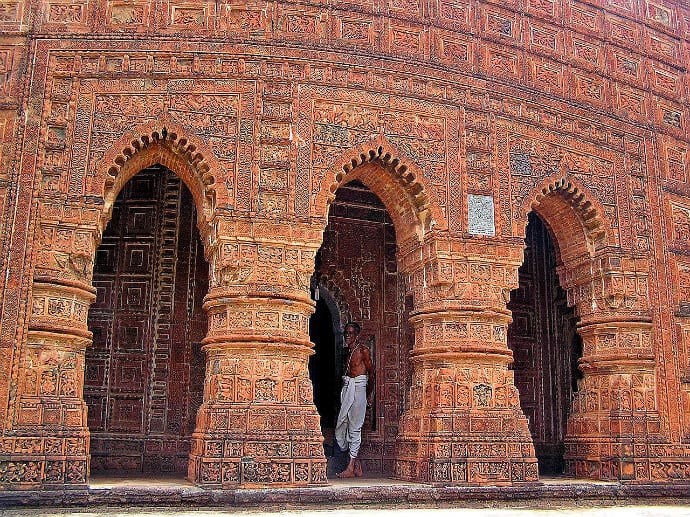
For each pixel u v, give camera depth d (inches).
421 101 376.2
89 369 398.0
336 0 374.6
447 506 320.8
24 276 308.3
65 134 329.7
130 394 398.9
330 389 472.4
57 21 346.0
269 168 342.3
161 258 418.0
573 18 438.3
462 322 356.8
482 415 345.1
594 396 405.7
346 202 458.9
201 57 349.1
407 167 364.2
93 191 326.3
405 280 457.7
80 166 327.6
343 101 361.7
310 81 358.0
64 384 305.1
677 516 320.8
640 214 426.9
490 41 403.9
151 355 405.4
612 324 402.9
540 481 360.8
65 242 317.7
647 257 418.9
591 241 417.1
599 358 403.5
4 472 285.7
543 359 490.9
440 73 383.2
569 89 423.5
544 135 404.5
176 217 424.8
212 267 337.4
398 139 367.2
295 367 325.7
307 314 336.2
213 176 335.3
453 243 363.9
